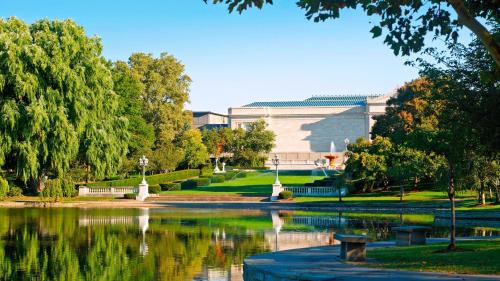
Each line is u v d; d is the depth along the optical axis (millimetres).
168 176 76188
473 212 37906
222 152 109250
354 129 133375
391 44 13586
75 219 41031
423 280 13812
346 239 17766
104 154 48250
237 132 108188
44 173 49125
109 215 44594
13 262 23234
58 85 42562
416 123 61469
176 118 89875
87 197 61438
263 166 107250
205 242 28297
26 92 40219
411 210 46375
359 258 17844
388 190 61000
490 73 12758
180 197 60875
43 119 40875
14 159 44094
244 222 38281
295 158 130000
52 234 32125
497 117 19016
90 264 22641
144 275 20234
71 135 42500
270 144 109375
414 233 22812
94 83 46062
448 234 29672
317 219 40125
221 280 19219
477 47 20203
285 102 145875
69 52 43531
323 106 134750
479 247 19828
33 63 40531
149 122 89312
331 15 12938
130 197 61125
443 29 13406
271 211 48594
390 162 56250
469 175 37875
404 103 67438
